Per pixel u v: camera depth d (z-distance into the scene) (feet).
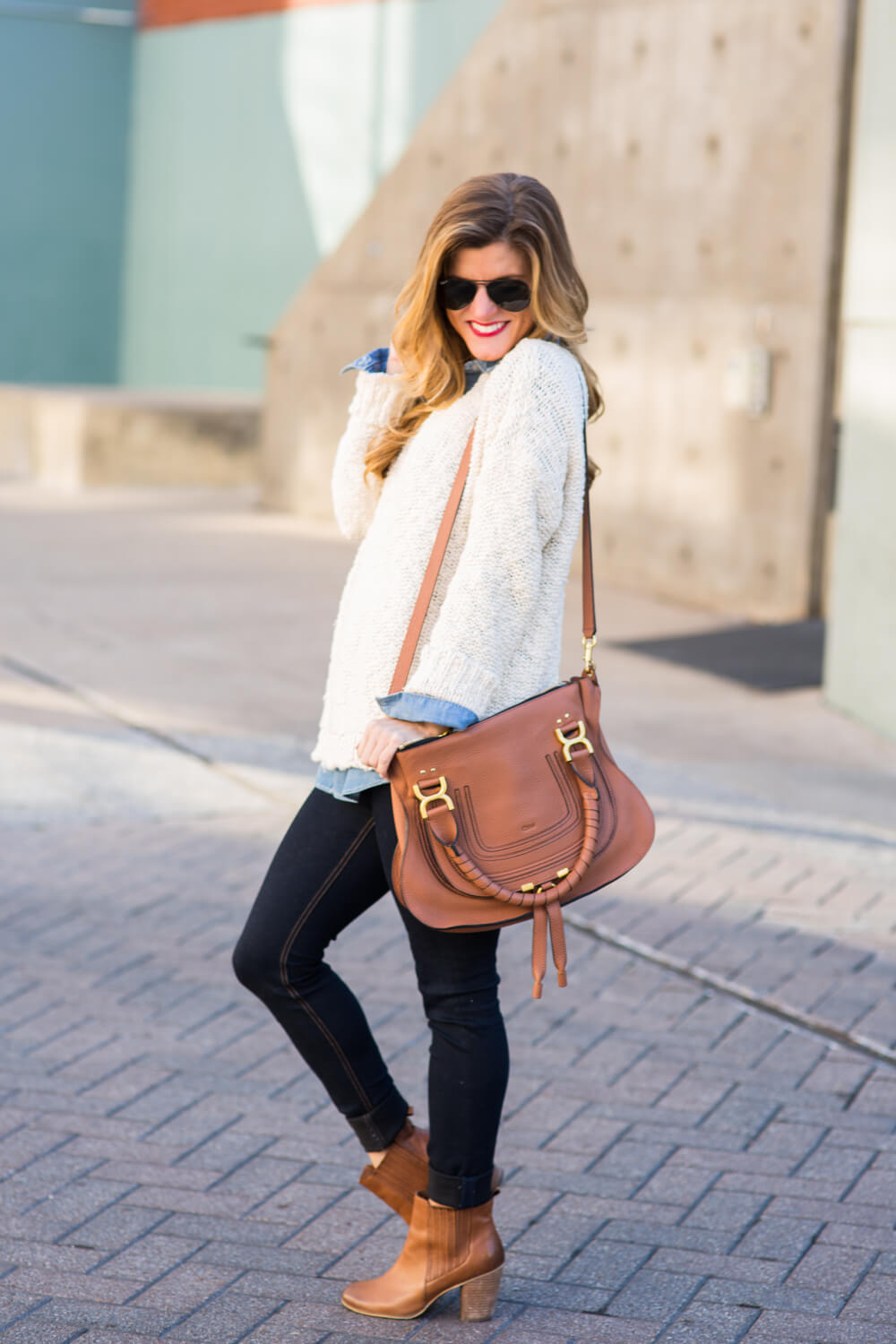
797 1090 13.94
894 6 26.05
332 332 50.55
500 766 9.13
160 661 31.83
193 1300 10.28
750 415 37.45
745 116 36.99
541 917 9.15
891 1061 14.62
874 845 21.58
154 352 76.79
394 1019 15.37
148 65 75.72
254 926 9.79
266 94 68.18
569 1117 13.33
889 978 16.69
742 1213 11.69
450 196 9.36
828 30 35.04
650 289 39.75
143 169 76.59
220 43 70.64
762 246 36.88
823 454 36.52
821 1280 10.68
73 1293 10.35
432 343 9.44
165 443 60.23
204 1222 11.46
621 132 40.24
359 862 9.67
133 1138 12.80
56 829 21.27
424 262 9.33
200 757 25.11
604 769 9.61
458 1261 9.86
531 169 43.01
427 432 9.52
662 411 39.60
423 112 60.29
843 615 29.25
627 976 16.66
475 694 9.00
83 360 78.38
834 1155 12.67
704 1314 10.19
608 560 41.47
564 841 9.26
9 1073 13.96
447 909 9.07
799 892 19.39
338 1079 10.05
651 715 28.68
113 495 57.77
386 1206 11.78
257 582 40.63
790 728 28.19
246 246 70.44
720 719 28.58
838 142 35.17
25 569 41.37
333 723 9.55
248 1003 15.78
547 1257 11.02
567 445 9.18
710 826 22.12
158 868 19.88
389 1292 10.00
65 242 76.89
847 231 35.58
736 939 17.75
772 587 37.47
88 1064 14.21
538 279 9.23
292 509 53.01
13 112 74.95
